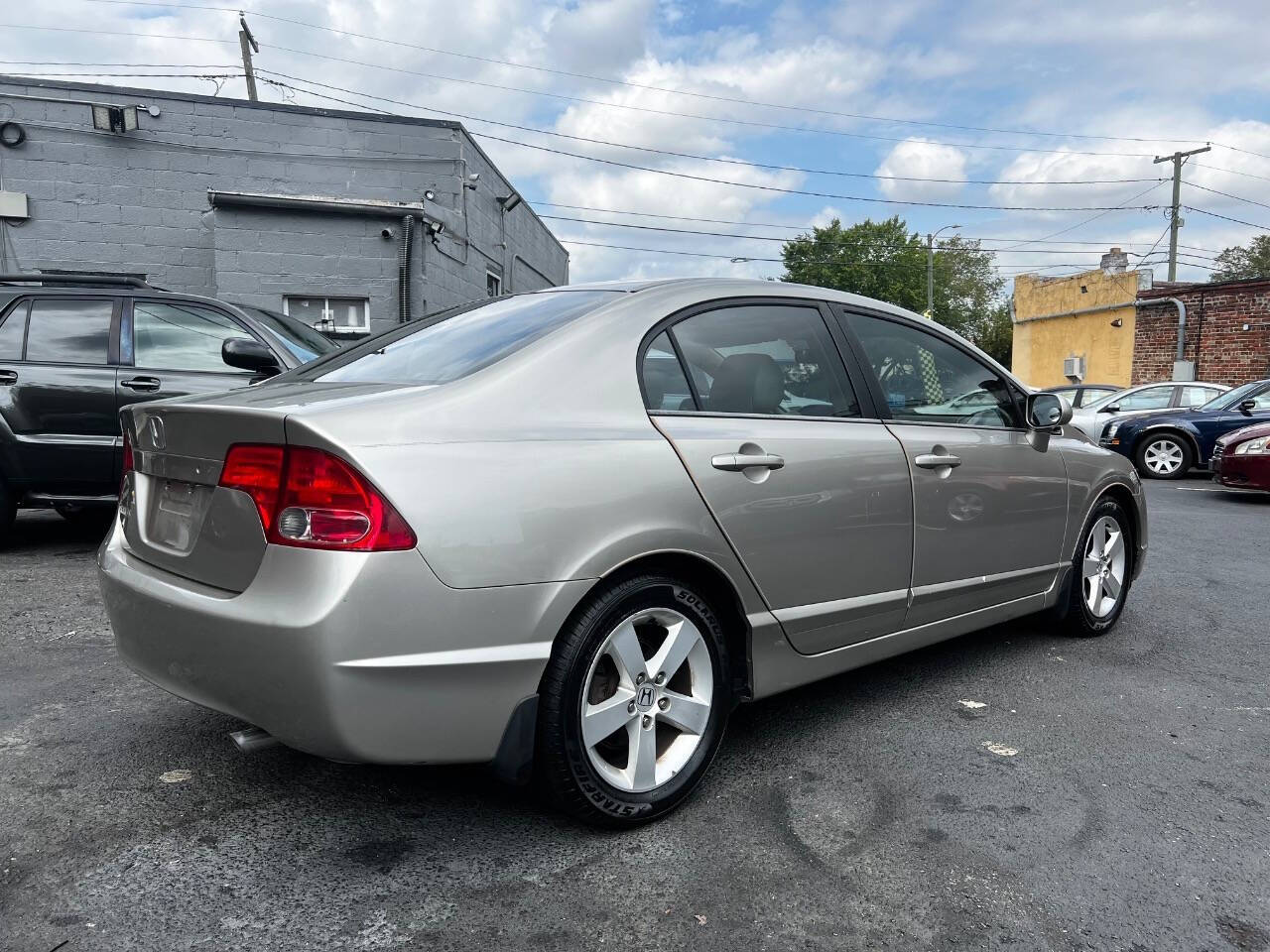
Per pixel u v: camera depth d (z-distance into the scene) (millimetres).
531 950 1990
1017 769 2965
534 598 2236
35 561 5660
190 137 11539
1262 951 2031
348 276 11367
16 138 10969
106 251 11391
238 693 2170
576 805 2393
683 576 2674
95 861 2307
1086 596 4391
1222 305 20516
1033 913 2160
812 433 3004
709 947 2014
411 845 2414
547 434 2383
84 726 3156
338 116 12102
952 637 3607
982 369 3889
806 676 2998
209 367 5852
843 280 60625
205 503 2334
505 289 15859
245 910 2109
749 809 2658
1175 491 11125
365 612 2037
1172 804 2730
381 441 2133
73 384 5566
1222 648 4348
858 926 2098
